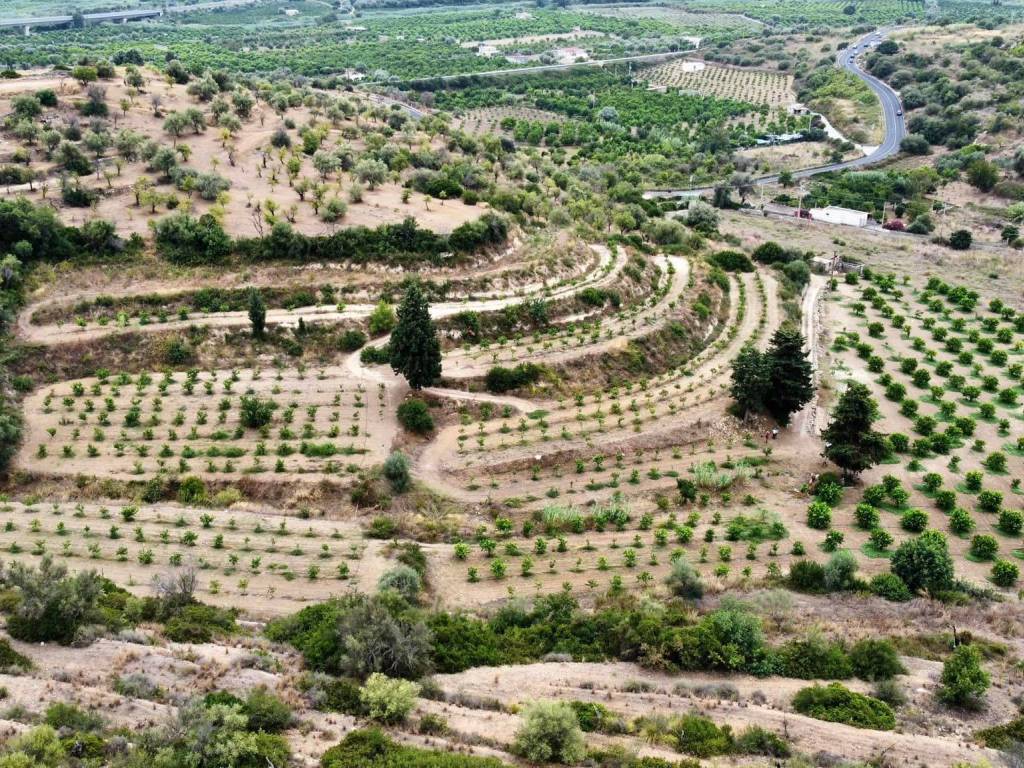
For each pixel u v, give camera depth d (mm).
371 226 109750
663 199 189250
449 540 67750
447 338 95000
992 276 141125
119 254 98312
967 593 60938
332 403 82625
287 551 64188
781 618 56281
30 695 42875
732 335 110125
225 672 46531
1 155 118750
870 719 44500
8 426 72250
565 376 91250
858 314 121625
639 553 66625
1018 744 42594
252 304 89125
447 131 188750
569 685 48500
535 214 135625
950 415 91375
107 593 54781
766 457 82062
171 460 73062
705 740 42469
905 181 193750
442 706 45438
